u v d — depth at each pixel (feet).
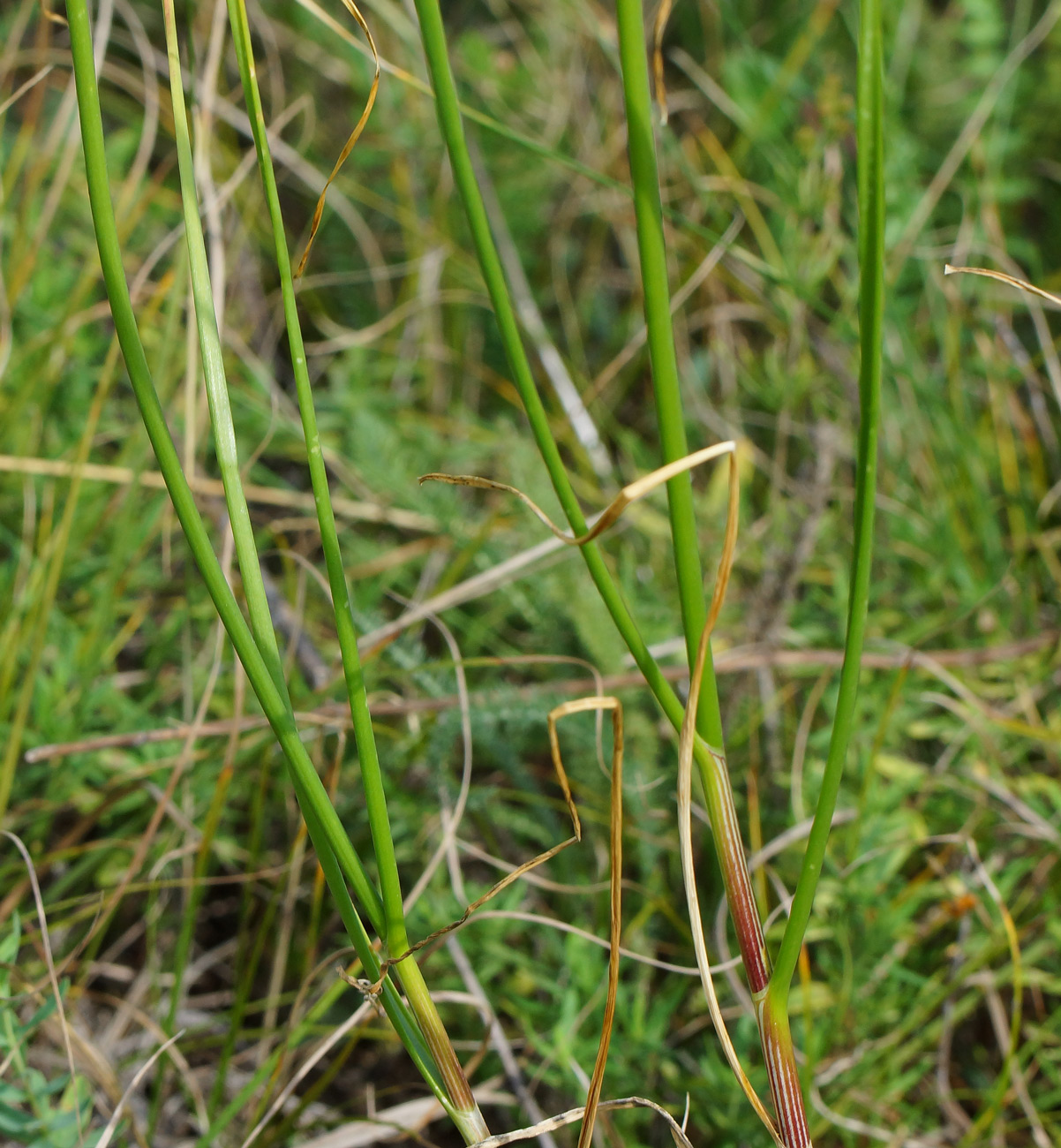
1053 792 1.72
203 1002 1.75
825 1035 1.54
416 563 2.31
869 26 1.13
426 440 2.35
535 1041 1.50
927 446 2.32
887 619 2.11
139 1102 1.58
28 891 1.75
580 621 1.87
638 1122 1.54
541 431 1.16
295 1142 1.54
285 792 1.80
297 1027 1.48
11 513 2.15
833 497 2.36
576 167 1.54
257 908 1.82
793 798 1.76
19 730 1.58
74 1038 1.50
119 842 1.66
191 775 1.73
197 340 1.70
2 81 2.28
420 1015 1.22
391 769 1.79
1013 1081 1.55
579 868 1.79
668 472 1.15
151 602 2.03
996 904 1.62
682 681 1.86
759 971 1.21
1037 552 2.23
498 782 1.95
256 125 1.18
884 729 1.63
